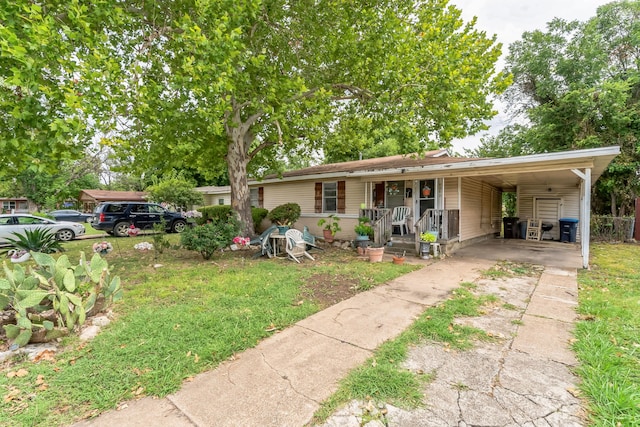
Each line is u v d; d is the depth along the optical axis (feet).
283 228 30.45
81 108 16.21
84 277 12.18
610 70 49.49
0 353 9.14
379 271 20.63
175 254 28.27
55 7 18.48
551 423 6.48
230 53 20.24
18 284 10.52
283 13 27.25
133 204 46.39
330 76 31.53
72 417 6.73
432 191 32.78
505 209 70.79
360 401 7.25
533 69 52.90
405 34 25.57
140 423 6.55
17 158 17.42
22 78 15.03
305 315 12.78
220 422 6.57
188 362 8.93
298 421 6.61
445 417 6.69
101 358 9.12
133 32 25.91
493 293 15.99
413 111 25.67
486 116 27.40
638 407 6.80
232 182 33.24
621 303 13.94
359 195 36.78
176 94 24.63
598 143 44.27
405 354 9.49
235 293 15.60
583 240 22.26
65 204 105.50
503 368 8.66
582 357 9.14
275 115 26.55
